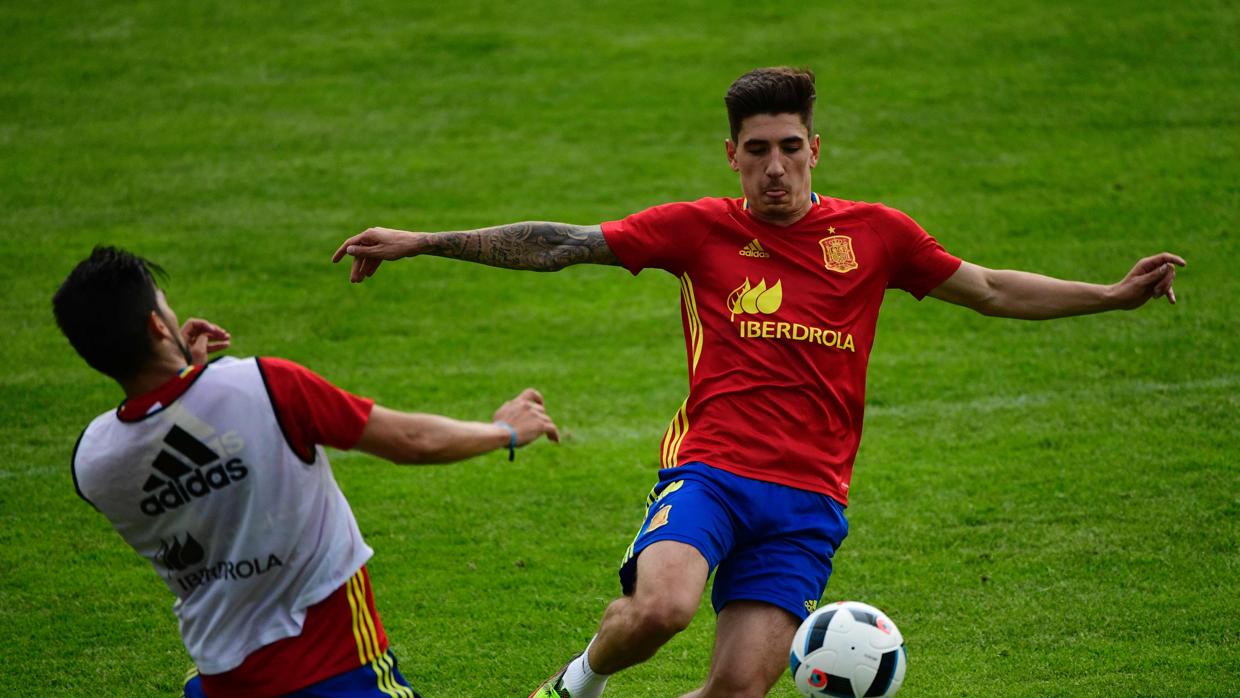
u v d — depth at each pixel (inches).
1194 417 1081.4
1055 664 722.8
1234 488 945.5
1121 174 1660.9
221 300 1412.4
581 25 2279.8
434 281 1486.2
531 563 883.4
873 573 851.4
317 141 1873.8
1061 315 655.8
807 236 635.5
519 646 770.8
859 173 1711.4
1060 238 1499.8
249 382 472.4
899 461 1034.1
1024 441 1058.7
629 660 578.6
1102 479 976.9
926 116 1877.5
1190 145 1727.4
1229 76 1926.7
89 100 2001.7
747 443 605.6
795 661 560.1
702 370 627.5
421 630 790.5
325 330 1346.0
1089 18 2160.4
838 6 2299.5
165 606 826.2
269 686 490.0
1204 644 737.0
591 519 954.1
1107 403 1123.3
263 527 476.4
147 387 477.7
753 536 601.6
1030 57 2046.0
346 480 1030.4
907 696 694.5
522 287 1473.9
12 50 2166.6
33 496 994.7
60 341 1318.9
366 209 1656.0
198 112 1966.0
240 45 2209.6
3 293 1424.7
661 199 1668.3
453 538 925.2
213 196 1700.3
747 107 624.1
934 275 646.5
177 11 2338.8
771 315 618.8
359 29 2274.9
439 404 1171.3
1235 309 1302.9
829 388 614.2
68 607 822.5
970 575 842.2
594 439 1103.0
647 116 1934.1
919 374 1214.9
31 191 1705.2
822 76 2027.6
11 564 881.5
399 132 1904.5
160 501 475.5
